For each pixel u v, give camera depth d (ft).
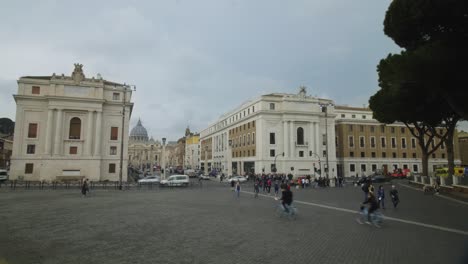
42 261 26.84
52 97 163.32
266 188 120.88
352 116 251.80
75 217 51.37
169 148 611.06
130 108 187.62
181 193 105.60
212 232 39.24
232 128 263.29
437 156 255.29
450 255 28.63
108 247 31.63
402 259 27.48
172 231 39.88
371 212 44.70
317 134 219.20
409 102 104.42
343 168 233.96
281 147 212.84
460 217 51.06
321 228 41.93
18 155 159.53
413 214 54.44
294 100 217.77
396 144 249.14
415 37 76.84
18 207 64.54
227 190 120.98
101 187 132.05
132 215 53.78
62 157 162.91
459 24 64.34
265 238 35.86
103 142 174.91
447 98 76.07
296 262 26.73
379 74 106.11
